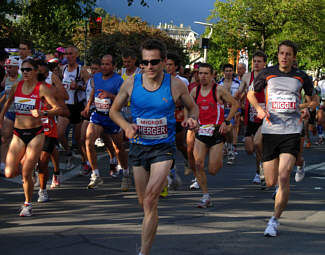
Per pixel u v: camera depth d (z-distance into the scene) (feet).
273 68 17.44
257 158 27.43
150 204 12.96
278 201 16.56
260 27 127.44
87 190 25.41
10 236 16.22
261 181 25.96
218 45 130.93
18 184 26.66
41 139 19.52
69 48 31.14
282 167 16.66
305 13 122.83
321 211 20.45
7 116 26.40
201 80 21.35
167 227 17.43
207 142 21.07
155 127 13.42
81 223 18.04
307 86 17.40
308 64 135.64
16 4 61.16
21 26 82.12
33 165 19.24
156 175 13.17
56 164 25.82
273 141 17.10
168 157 13.42
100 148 43.29
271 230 16.31
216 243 15.44
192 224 17.90
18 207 21.04
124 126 13.46
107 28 108.47
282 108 17.02
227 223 18.11
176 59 27.32
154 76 13.25
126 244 15.31
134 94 13.56
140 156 13.70
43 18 60.90
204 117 21.18
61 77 35.12
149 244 12.89
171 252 14.47
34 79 19.70
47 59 35.35
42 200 22.22
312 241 15.84
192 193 24.56
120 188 26.09
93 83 27.55
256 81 17.54
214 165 21.07
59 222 18.21
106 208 20.86
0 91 30.17
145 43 13.21
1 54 30.42
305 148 48.88
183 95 13.76
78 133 31.65
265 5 121.90
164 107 13.46
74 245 15.20
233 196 23.81
